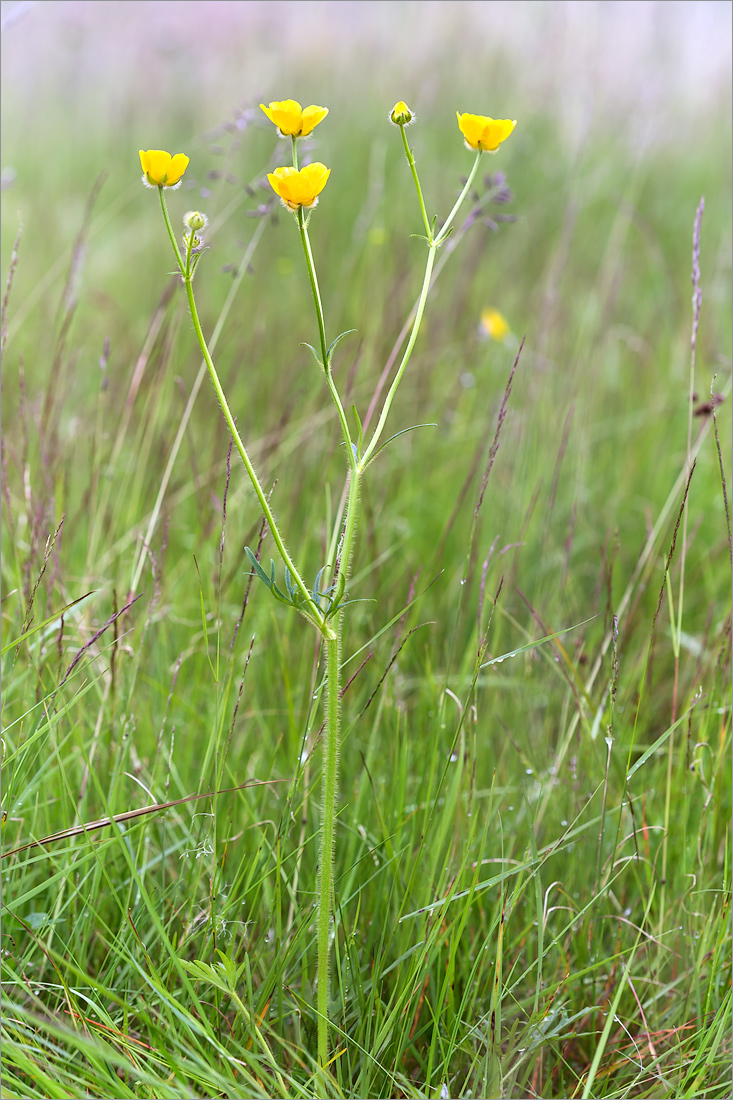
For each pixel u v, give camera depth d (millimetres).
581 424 1851
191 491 1488
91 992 1229
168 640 1412
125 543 1464
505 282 2578
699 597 1588
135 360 1990
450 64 3498
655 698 1455
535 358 1928
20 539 1434
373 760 1322
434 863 1263
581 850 1312
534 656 1417
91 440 1623
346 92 3416
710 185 3037
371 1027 1235
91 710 1370
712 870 1303
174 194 2934
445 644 1470
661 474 1872
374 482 1751
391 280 2312
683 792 1309
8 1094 1146
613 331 2248
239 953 1260
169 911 1270
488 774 1374
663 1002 1274
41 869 1276
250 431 1785
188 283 1139
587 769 1346
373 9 3885
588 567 1633
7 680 1319
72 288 1681
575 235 2727
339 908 1245
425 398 2004
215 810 1237
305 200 1139
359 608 1455
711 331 2283
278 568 1455
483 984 1258
